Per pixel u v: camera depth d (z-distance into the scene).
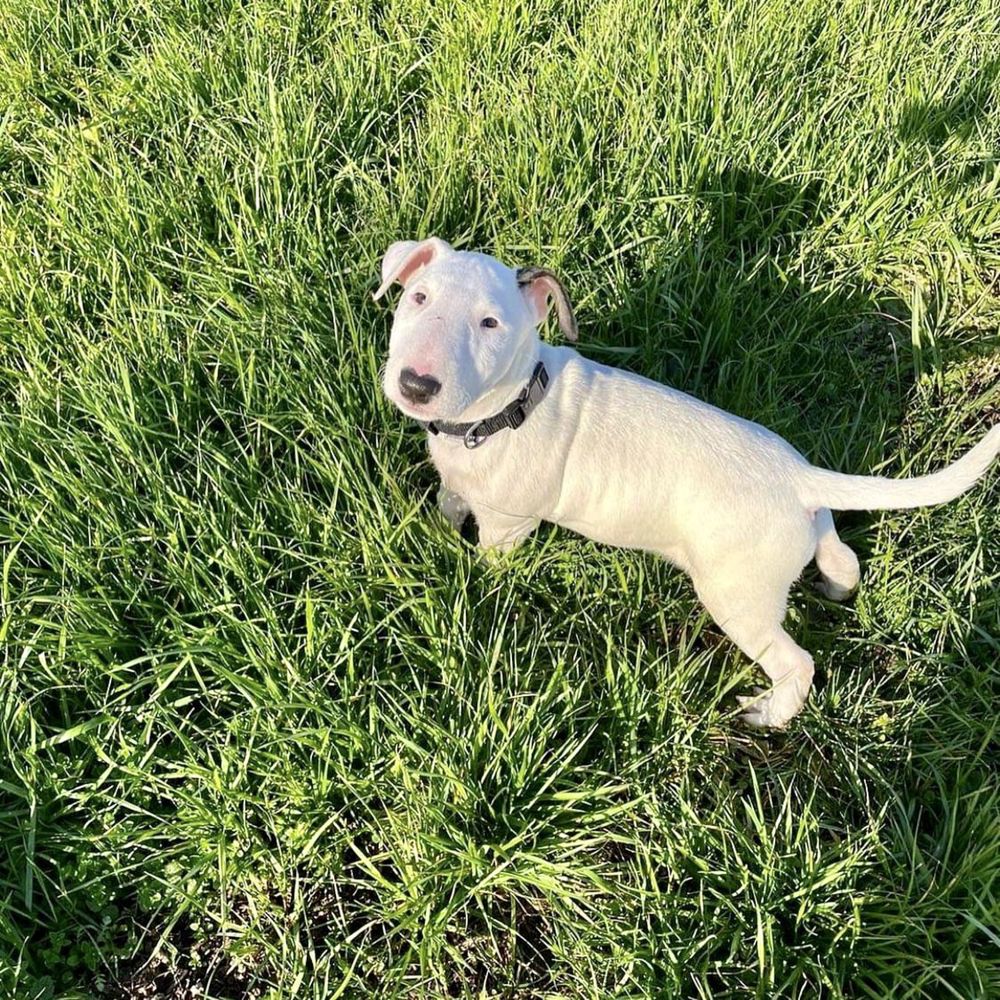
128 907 0.76
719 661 0.92
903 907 0.73
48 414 0.92
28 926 0.72
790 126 1.27
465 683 0.81
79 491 0.86
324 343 0.99
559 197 1.15
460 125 1.24
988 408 1.10
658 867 0.78
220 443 0.95
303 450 0.96
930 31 1.46
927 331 1.13
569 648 0.89
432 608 0.83
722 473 0.79
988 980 0.69
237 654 0.79
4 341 1.00
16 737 0.76
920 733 0.87
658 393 0.83
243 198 1.11
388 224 1.11
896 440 1.07
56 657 0.79
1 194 1.15
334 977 0.73
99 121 1.25
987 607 0.92
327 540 0.87
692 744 0.83
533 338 0.77
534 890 0.78
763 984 0.69
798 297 1.15
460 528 0.99
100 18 1.41
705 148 1.19
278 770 0.77
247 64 1.29
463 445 0.81
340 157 1.22
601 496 0.82
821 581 0.97
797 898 0.74
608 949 0.74
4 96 1.28
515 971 0.75
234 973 0.74
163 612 0.85
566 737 0.82
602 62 1.31
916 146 1.25
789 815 0.75
